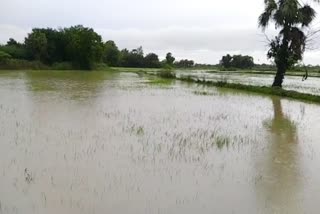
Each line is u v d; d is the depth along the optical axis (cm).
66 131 1252
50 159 935
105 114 1633
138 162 942
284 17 3062
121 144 1111
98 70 7425
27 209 656
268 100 2550
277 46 3219
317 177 904
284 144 1233
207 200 730
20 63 6562
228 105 2181
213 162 980
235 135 1334
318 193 798
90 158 956
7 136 1156
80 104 1923
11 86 2894
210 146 1145
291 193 791
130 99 2272
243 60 13088
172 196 739
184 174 870
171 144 1142
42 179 795
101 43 7512
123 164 920
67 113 1616
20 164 888
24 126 1307
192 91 3061
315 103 2448
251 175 891
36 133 1207
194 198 736
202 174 879
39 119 1448
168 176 850
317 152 1141
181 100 2344
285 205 730
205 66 15300
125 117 1580
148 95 2581
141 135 1244
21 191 730
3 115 1511
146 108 1894
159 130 1345
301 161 1036
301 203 743
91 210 661
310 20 3080
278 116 1833
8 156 949
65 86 3058
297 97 2700
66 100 2069
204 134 1316
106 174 842
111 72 6900
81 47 7144
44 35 7100
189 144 1155
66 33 7356
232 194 768
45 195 715
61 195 718
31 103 1886
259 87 3247
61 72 6012
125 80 4359
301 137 1355
